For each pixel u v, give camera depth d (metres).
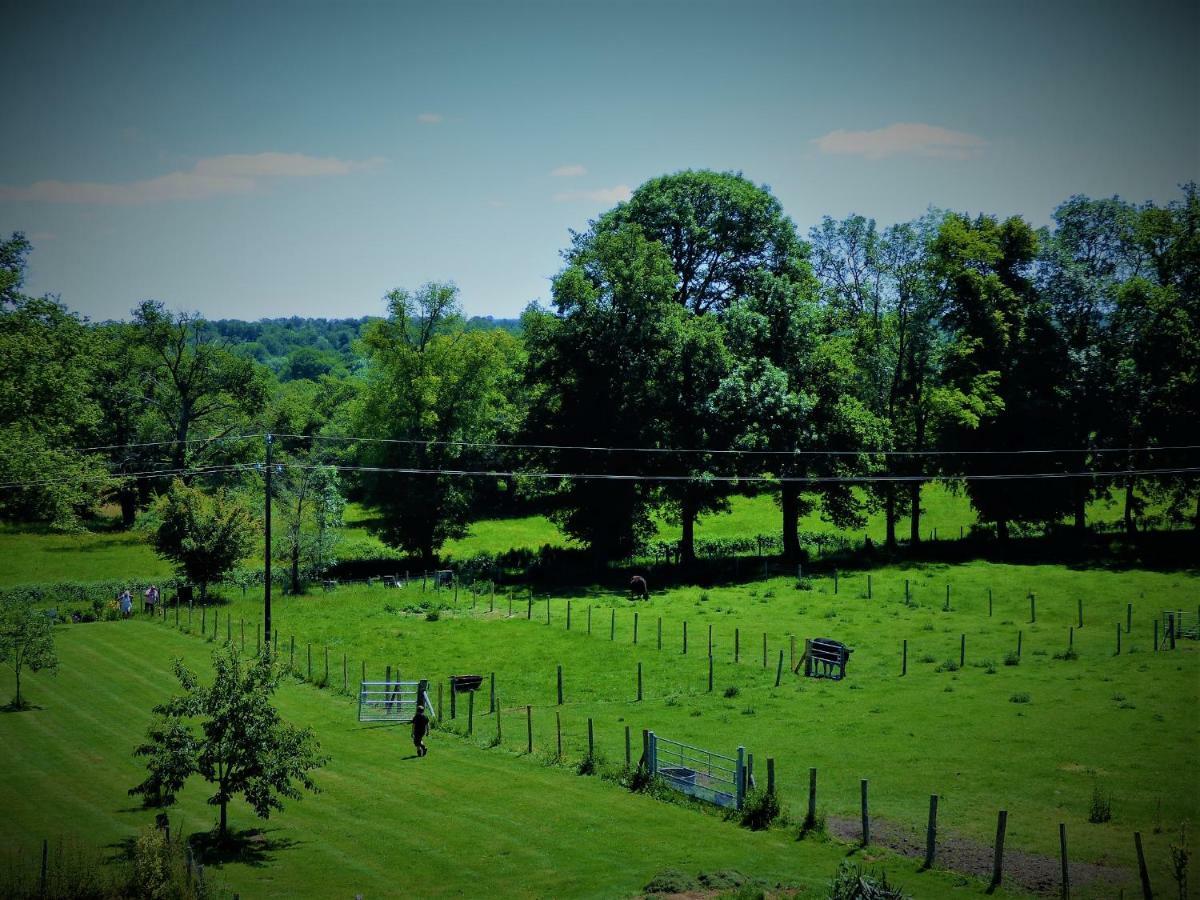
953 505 106.81
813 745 37.12
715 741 38.00
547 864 26.23
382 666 52.41
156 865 23.31
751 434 77.00
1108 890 23.95
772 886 24.11
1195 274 79.50
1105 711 40.19
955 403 79.19
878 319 92.44
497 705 42.97
